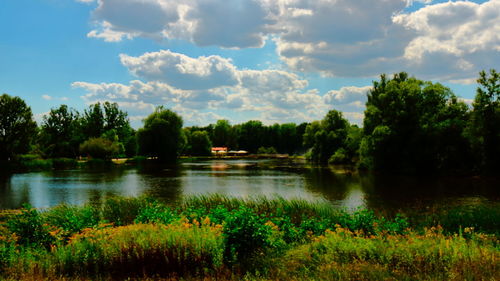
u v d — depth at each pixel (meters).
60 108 104.12
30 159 70.38
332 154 82.75
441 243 7.59
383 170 53.25
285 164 80.25
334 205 24.66
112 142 87.06
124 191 33.44
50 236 9.14
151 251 7.30
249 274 6.43
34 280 6.61
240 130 178.12
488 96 44.78
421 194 29.78
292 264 6.91
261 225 8.02
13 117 66.50
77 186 37.91
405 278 6.05
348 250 7.44
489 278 5.93
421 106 52.81
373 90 67.44
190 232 7.96
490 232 12.73
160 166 75.25
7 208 24.41
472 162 47.00
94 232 8.62
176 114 90.62
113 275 7.01
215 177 48.00
